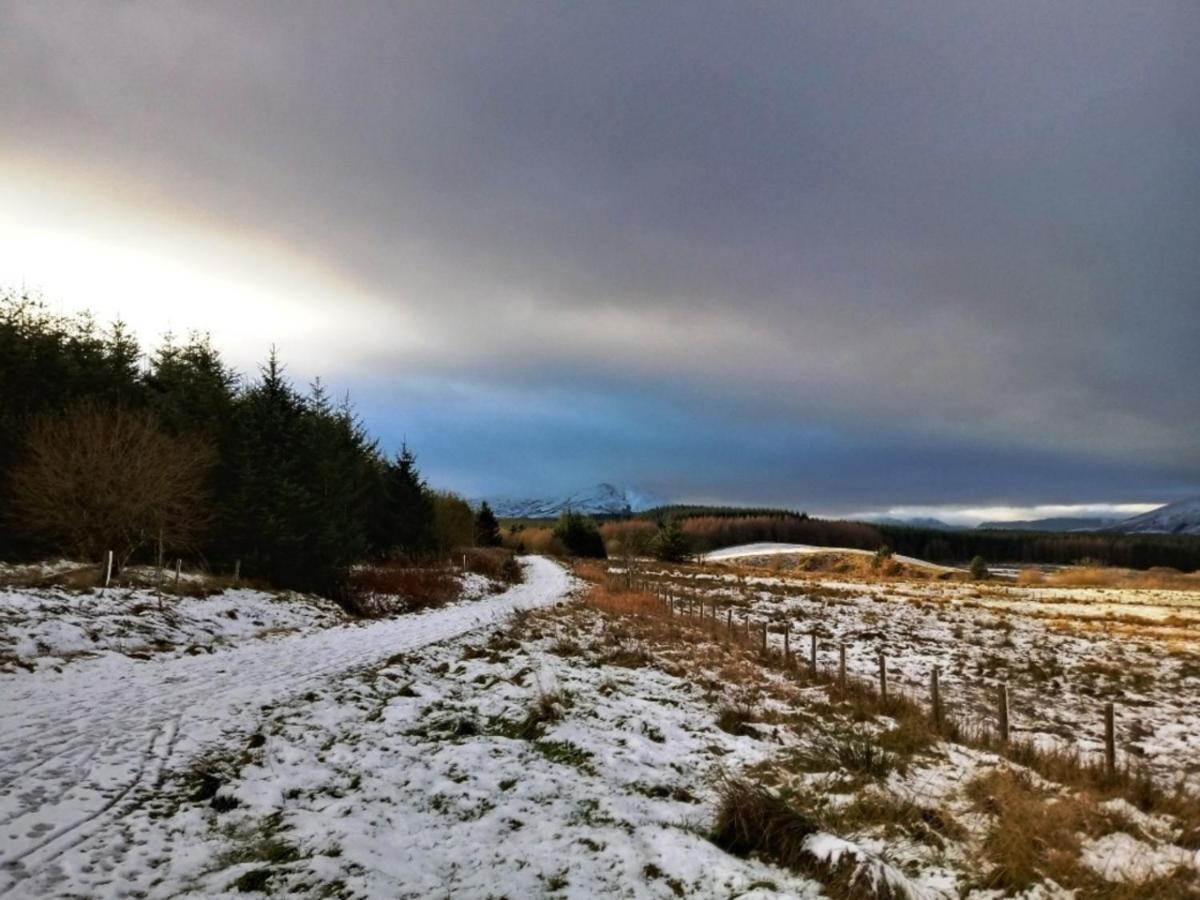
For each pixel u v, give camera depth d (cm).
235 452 2778
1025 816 670
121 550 2314
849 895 535
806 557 8944
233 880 520
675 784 813
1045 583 6894
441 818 672
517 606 3117
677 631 2242
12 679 1152
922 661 2198
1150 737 1432
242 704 1103
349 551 2988
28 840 587
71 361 2680
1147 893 549
